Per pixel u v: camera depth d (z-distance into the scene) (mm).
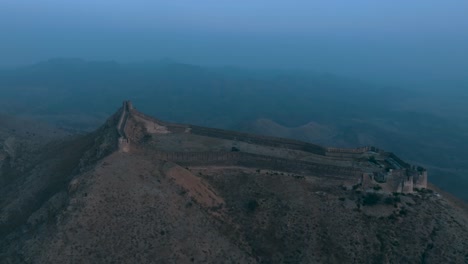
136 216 111500
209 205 123438
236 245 115438
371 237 121250
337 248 117875
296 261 114562
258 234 119812
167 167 128625
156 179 123875
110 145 137000
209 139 165000
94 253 102312
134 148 134375
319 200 130250
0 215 136375
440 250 119312
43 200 134875
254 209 125125
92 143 153000
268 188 132500
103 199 112688
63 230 104688
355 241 119812
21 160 180750
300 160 144125
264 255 115438
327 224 123188
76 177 121312
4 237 121750
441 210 131625
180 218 114875
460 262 116562
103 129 160125
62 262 99500
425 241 121625
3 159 180625
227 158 142375
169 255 105938
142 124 165250
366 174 138500
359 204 130375
